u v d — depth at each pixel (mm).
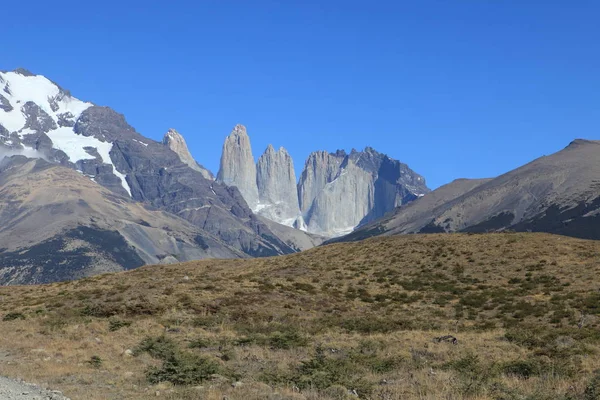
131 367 26734
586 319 42781
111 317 43562
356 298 55812
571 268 60438
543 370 25109
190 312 45750
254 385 22344
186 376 23391
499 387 21797
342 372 24078
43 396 19594
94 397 20109
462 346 32688
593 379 21781
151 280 60938
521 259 65688
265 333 38469
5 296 58812
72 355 29281
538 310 47438
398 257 71688
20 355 29703
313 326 42469
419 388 21797
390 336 36938
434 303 53656
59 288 61500
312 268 68938
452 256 69938
